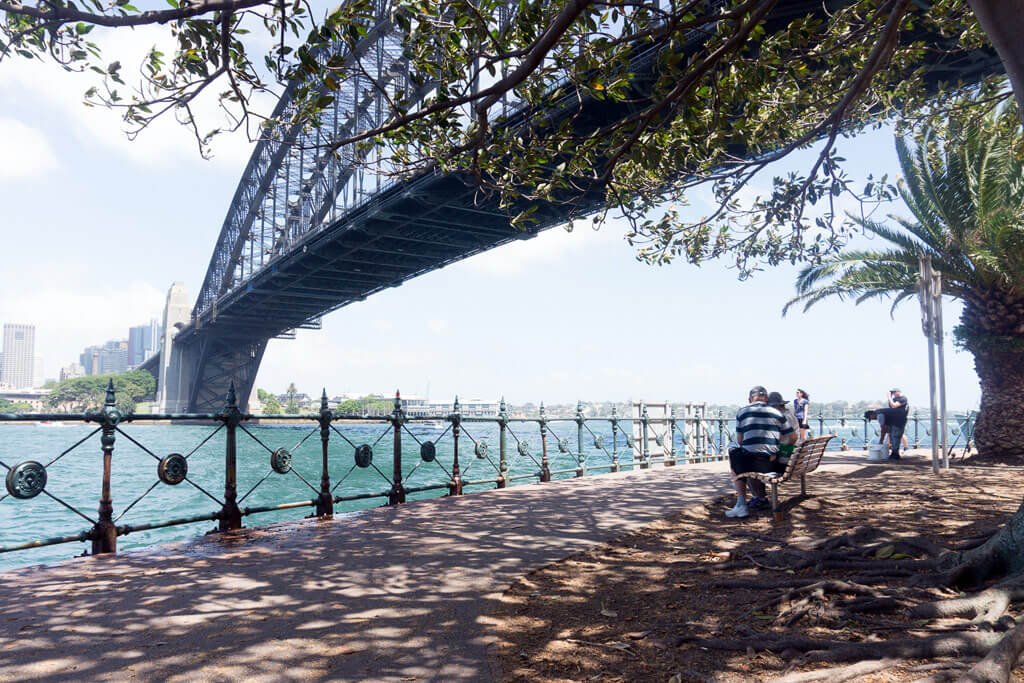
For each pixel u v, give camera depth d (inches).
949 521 233.8
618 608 154.7
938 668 106.3
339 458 1337.4
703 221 360.5
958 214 548.1
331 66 167.0
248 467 1168.8
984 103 402.0
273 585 171.5
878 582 163.2
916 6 307.4
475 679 112.5
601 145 241.4
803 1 485.7
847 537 197.6
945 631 125.6
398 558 201.9
